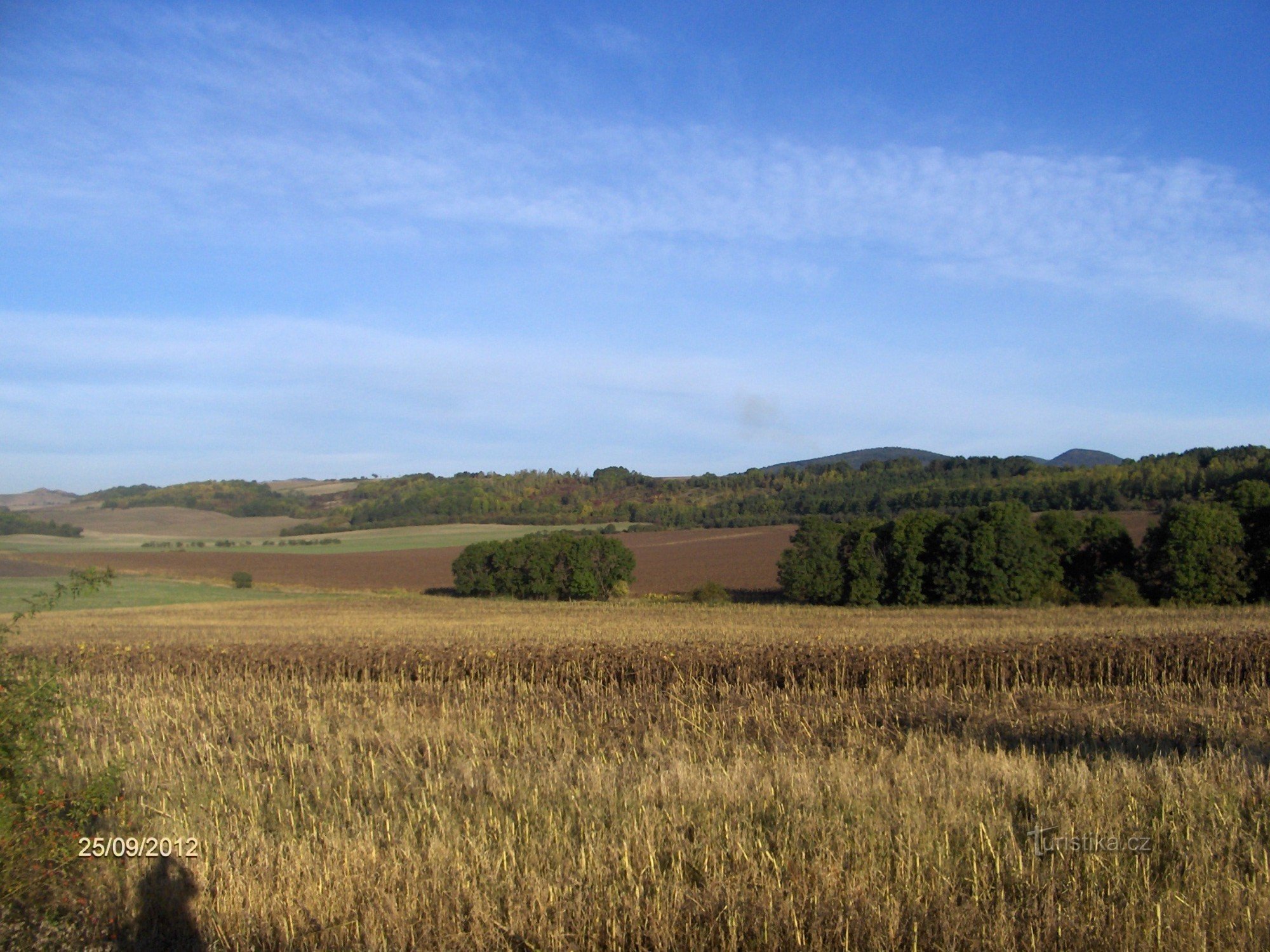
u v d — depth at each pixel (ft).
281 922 17.87
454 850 20.66
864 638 73.61
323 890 19.04
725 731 35.78
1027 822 21.76
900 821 21.62
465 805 24.50
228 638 87.97
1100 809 22.16
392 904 17.85
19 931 17.47
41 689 20.70
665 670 52.75
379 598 183.11
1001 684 51.03
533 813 23.53
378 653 59.77
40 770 22.00
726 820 22.12
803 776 25.18
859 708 40.55
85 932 17.84
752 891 18.16
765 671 52.11
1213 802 22.40
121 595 189.57
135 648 65.77
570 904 17.83
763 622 106.22
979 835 20.80
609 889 18.37
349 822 23.50
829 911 17.35
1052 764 28.12
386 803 25.14
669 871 19.38
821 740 33.40
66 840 19.83
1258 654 51.60
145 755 31.37
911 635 77.71
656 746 32.09
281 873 19.72
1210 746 28.78
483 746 32.65
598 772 26.73
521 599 172.86
